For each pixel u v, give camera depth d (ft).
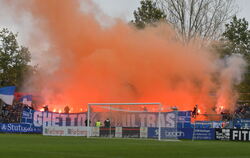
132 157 150.10
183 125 350.64
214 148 206.49
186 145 230.89
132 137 312.71
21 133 371.76
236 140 303.68
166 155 160.56
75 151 172.86
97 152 169.78
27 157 143.54
